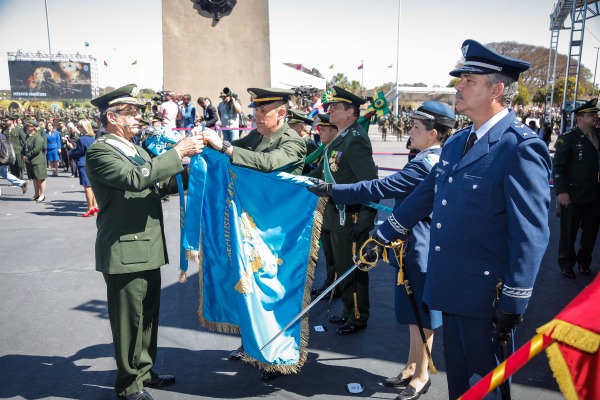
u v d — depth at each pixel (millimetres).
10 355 3771
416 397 3121
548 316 4461
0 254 6578
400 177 3080
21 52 59750
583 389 1642
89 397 3188
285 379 3439
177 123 12391
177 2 14617
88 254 6590
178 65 14781
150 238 3062
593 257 6363
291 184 3352
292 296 3365
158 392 3273
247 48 15039
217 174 3426
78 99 61531
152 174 2848
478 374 2336
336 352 3844
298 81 16078
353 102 4027
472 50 2279
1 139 11086
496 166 2205
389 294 5109
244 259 3279
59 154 16781
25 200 10953
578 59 13594
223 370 3568
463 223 2273
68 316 4543
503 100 2279
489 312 2256
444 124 3119
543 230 2121
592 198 5344
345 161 3990
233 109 11719
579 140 5387
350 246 4047
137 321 3059
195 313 4633
